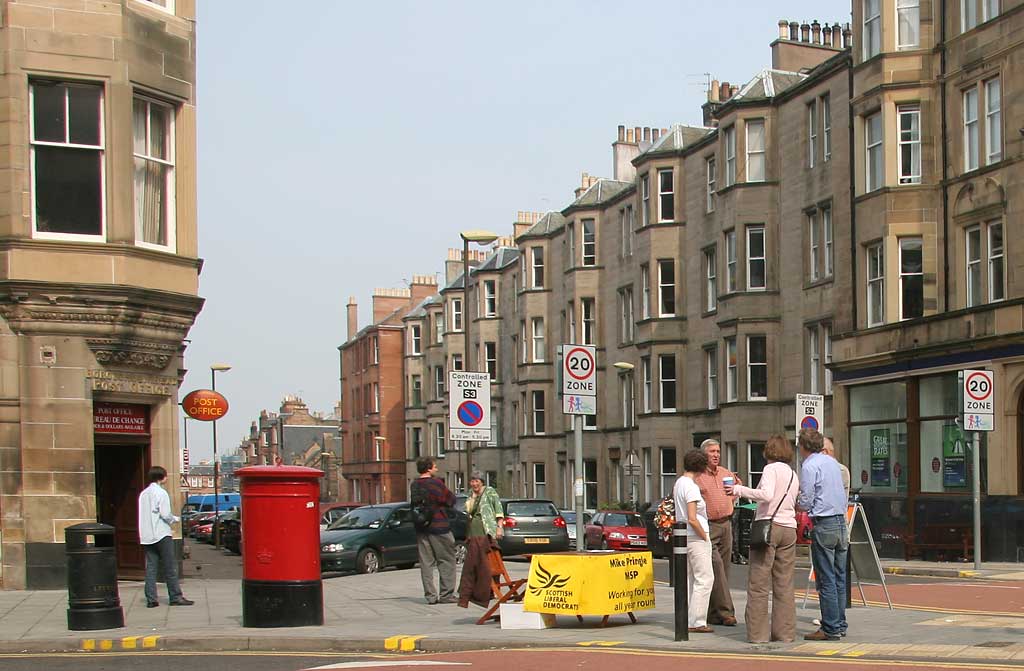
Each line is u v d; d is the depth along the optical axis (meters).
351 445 96.00
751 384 40.34
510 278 66.12
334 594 20.08
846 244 35.50
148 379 22.05
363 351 92.50
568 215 56.53
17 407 20.45
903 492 31.69
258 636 13.40
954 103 30.45
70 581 14.74
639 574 13.90
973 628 12.71
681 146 47.00
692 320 45.78
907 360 31.08
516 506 31.56
